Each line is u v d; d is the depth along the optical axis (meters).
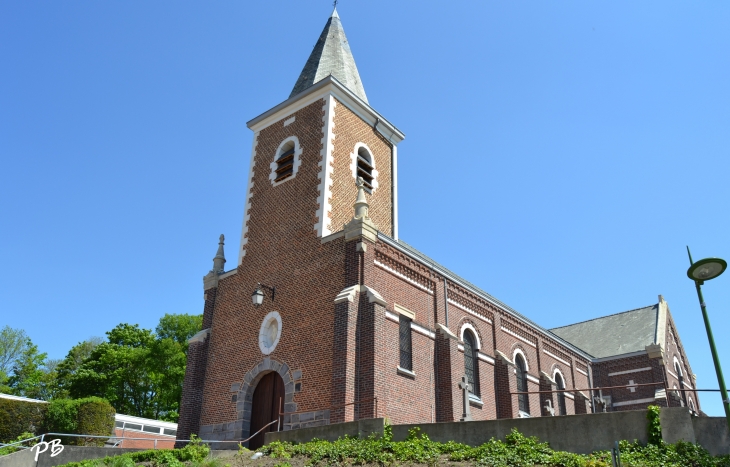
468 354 25.33
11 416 27.00
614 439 13.80
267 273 23.14
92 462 16.77
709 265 11.27
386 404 18.97
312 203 23.06
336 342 19.22
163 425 35.41
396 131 28.30
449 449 14.70
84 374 47.69
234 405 21.53
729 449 13.09
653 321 39.75
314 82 27.52
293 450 15.90
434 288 24.11
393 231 26.59
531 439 14.30
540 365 30.69
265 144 26.78
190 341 23.73
